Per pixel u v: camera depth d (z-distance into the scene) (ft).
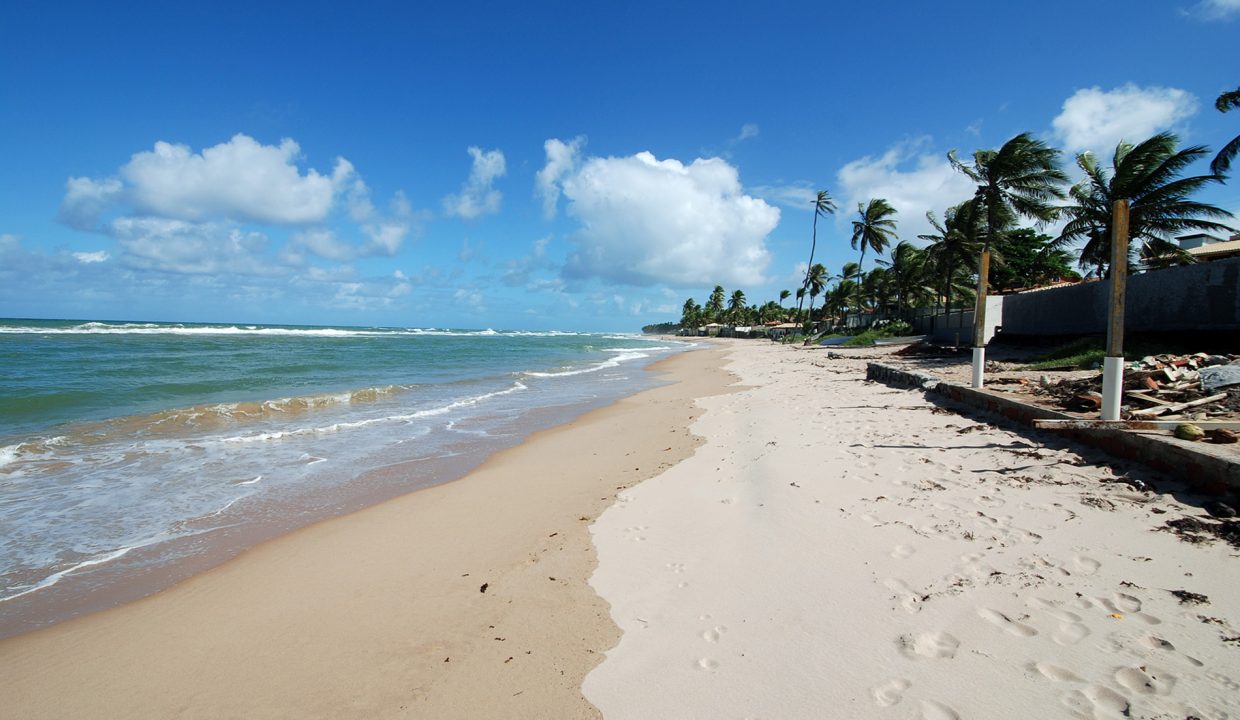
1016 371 49.21
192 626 14.21
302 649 12.95
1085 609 11.62
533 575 15.89
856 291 231.71
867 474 22.07
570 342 279.49
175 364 79.25
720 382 70.08
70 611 15.21
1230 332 42.14
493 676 11.44
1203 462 16.58
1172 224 68.23
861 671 10.43
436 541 19.16
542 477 26.86
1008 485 19.29
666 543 17.34
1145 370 28.76
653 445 32.60
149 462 30.25
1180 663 9.77
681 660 11.36
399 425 41.50
